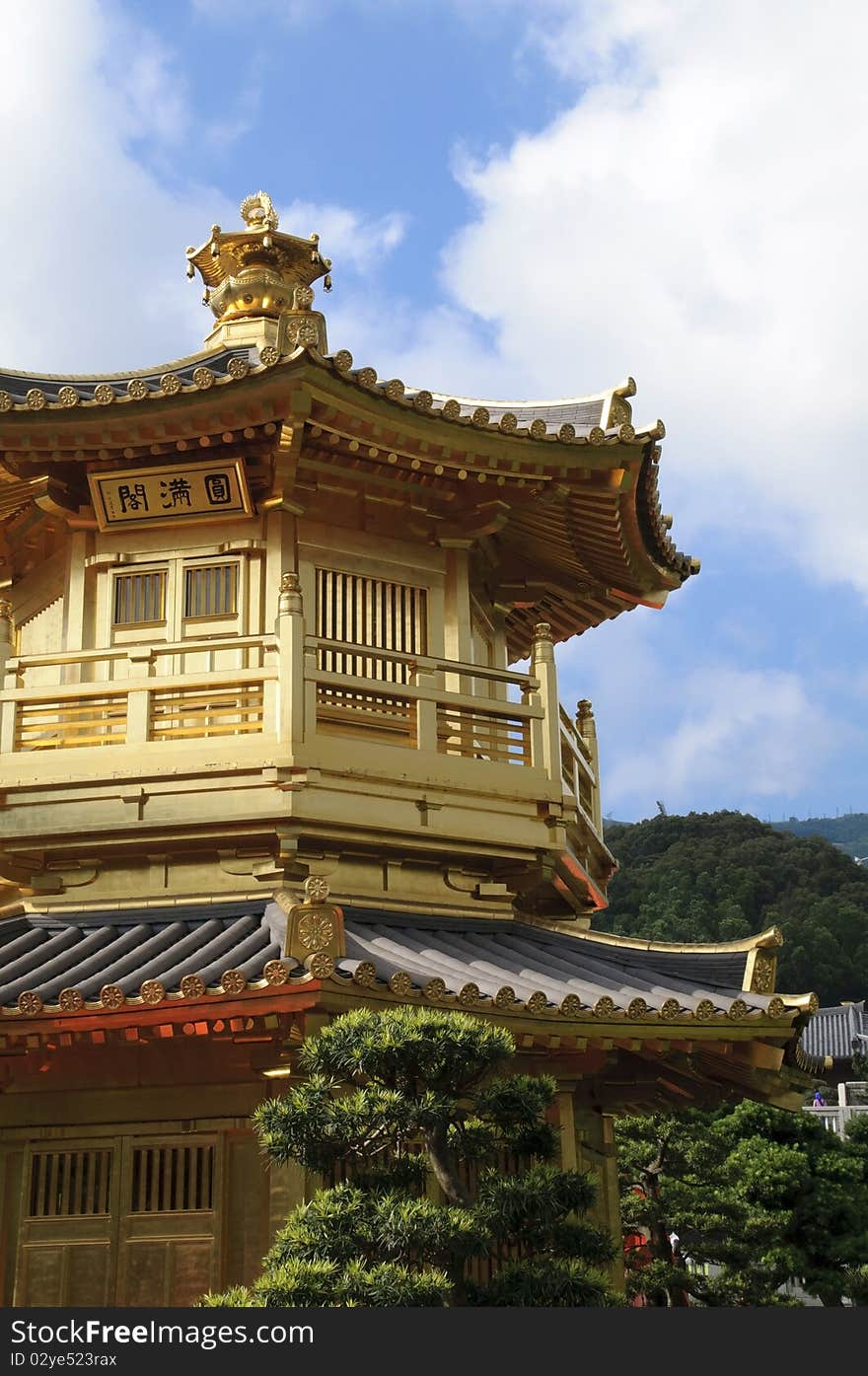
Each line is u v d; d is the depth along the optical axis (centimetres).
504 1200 1073
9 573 1909
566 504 1789
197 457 1664
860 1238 2836
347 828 1541
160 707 1648
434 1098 1058
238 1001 1227
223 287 2059
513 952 1580
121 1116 1396
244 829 1522
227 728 1588
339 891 1570
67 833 1541
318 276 2105
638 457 1694
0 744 1588
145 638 1722
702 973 1603
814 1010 1396
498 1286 1061
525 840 1644
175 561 1741
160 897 1559
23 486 1722
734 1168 2864
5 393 1576
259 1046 1335
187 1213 1355
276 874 1538
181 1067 1375
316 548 1750
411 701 1630
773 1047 1434
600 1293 1062
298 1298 995
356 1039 1068
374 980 1236
